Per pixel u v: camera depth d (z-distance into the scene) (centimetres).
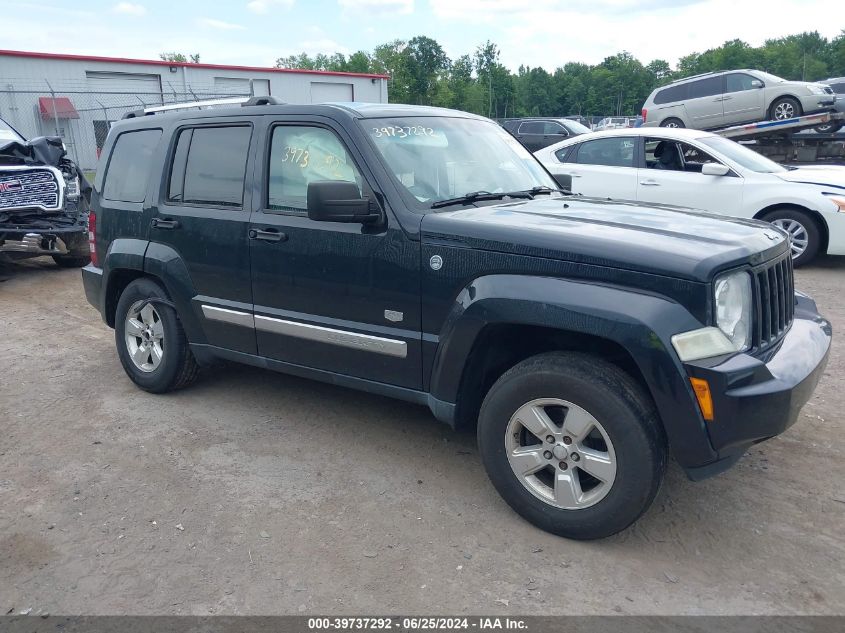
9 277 974
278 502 371
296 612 287
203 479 396
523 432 347
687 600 292
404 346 372
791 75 12188
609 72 12094
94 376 564
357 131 389
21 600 295
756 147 1341
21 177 918
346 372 405
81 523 352
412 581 305
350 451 429
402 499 372
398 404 500
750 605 288
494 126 500
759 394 288
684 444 297
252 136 436
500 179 437
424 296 360
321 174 402
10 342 661
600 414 307
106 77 2677
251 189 432
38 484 391
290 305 418
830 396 495
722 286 299
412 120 425
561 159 1004
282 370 439
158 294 493
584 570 312
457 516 356
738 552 323
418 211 366
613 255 305
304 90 3241
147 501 372
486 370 366
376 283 376
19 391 531
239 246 434
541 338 352
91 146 2619
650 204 423
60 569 316
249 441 443
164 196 480
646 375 295
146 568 316
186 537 339
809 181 862
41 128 2517
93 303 552
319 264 397
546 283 319
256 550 328
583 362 314
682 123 1778
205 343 475
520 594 296
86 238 998
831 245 857
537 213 374
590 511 320
